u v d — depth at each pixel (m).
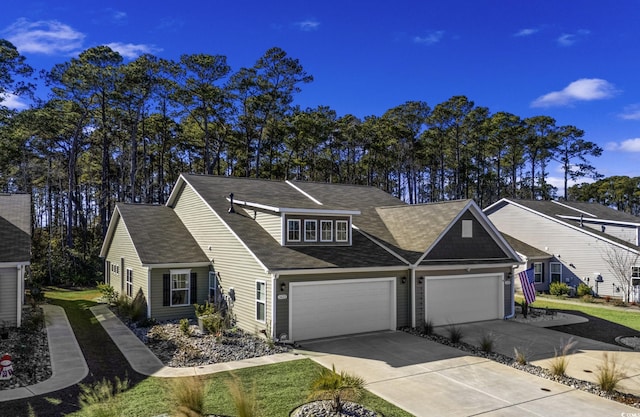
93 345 14.16
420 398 9.80
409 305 17.08
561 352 13.91
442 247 17.88
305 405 8.98
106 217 44.62
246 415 7.88
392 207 22.19
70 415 8.59
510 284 19.75
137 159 46.66
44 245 36.88
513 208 32.69
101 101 37.50
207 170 40.72
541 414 9.02
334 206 20.95
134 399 9.30
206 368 11.64
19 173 42.38
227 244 17.62
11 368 10.78
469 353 13.62
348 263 15.73
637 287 25.38
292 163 49.56
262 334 14.79
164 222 21.98
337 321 15.56
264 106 42.06
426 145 55.12
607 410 9.27
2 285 15.84
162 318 18.34
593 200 72.56
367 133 52.03
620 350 14.34
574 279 28.72
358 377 10.65
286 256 15.33
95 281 32.19
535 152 60.75
